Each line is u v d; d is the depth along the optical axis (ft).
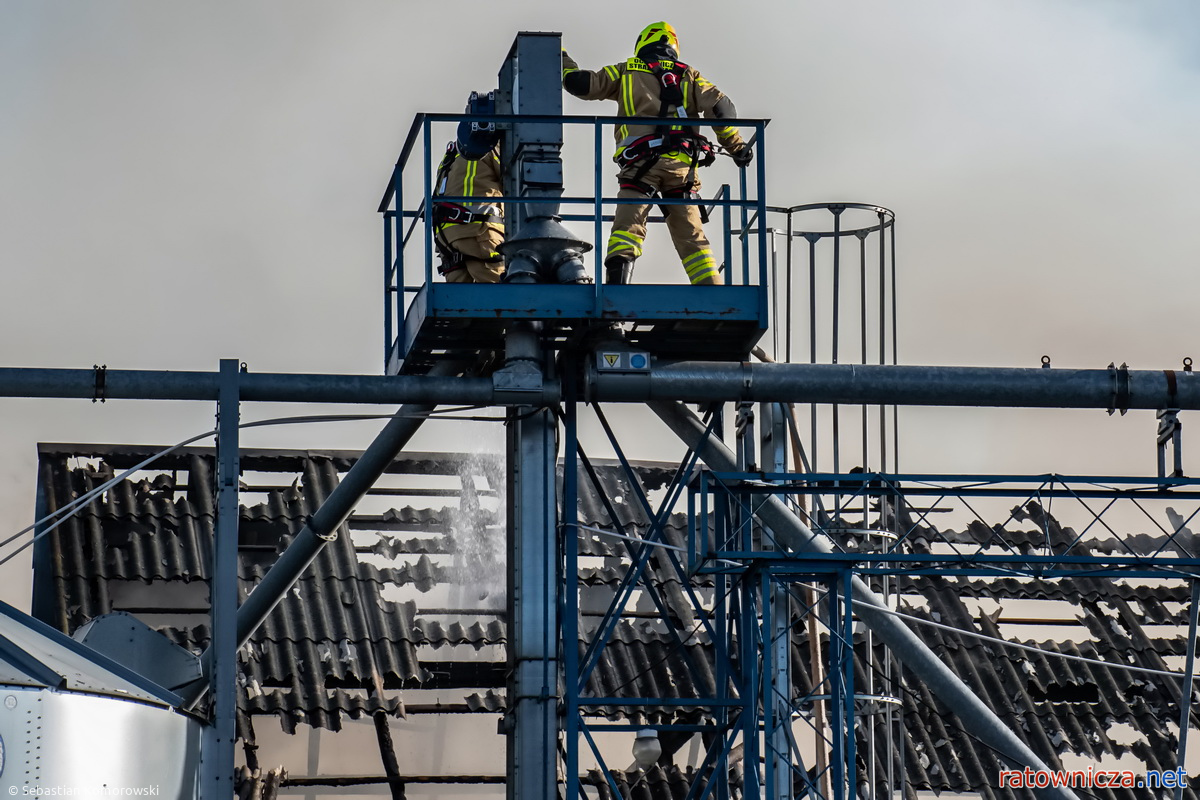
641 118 85.46
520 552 85.15
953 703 90.94
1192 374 89.56
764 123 86.74
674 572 124.36
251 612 96.63
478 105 88.48
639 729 87.15
